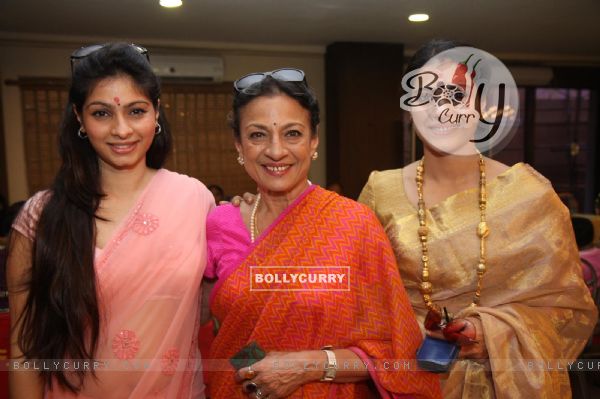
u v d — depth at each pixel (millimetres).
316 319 1178
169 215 1287
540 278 1296
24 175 5539
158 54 5727
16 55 5406
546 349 1255
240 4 4168
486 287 1345
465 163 1397
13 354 1206
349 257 1189
